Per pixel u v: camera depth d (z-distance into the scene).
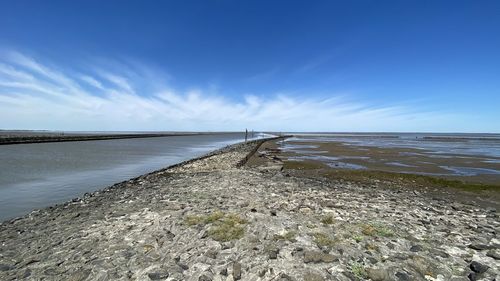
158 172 23.55
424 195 17.72
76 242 8.33
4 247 8.22
